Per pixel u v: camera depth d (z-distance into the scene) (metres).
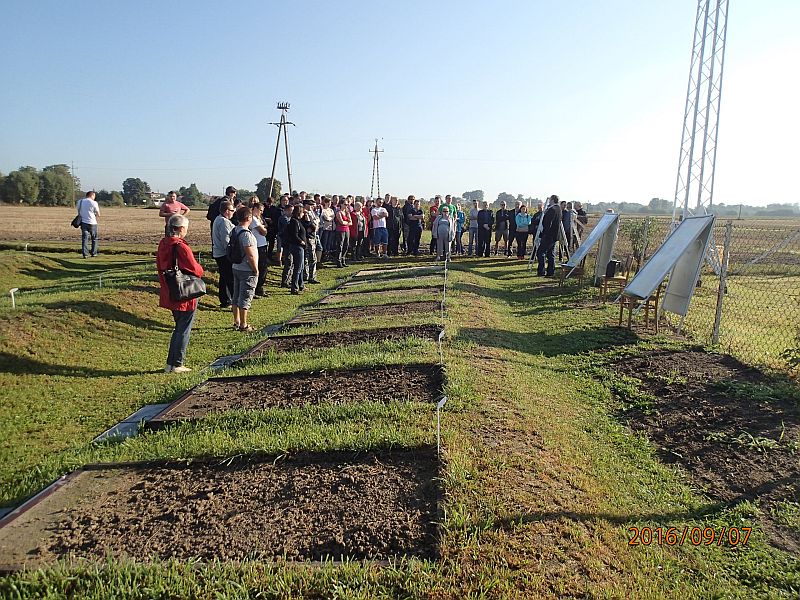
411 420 5.01
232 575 3.13
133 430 5.57
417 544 3.38
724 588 3.41
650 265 9.84
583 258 14.45
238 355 8.56
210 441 4.86
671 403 6.29
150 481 4.31
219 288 12.70
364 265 19.62
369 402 5.50
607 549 3.58
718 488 4.65
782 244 17.05
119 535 3.62
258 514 3.79
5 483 4.60
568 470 4.56
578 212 21.25
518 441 4.85
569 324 10.26
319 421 5.20
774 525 4.13
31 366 7.40
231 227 11.89
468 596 2.94
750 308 11.78
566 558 3.36
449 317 9.45
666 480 4.78
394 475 4.15
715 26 17.03
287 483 4.14
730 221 8.42
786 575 3.56
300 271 14.38
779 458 4.97
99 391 6.85
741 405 6.05
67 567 3.26
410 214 21.89
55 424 5.85
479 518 3.58
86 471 4.53
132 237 31.27
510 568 3.19
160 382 7.16
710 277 16.80
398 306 10.94
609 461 5.02
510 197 64.31
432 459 4.32
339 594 2.96
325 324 9.70
